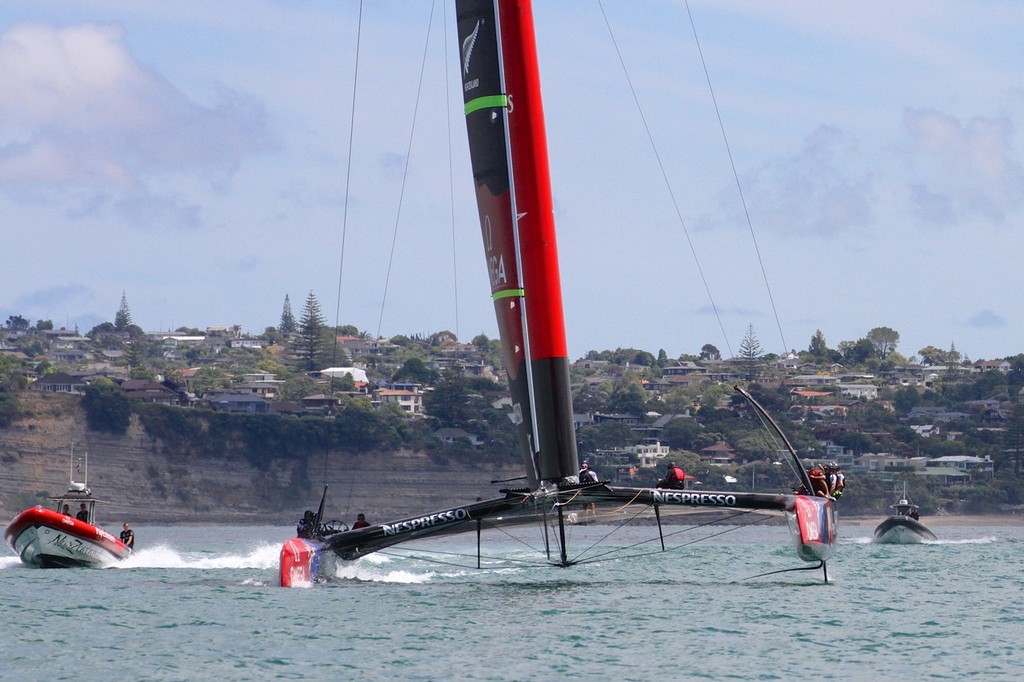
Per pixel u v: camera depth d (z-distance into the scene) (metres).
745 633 39.59
